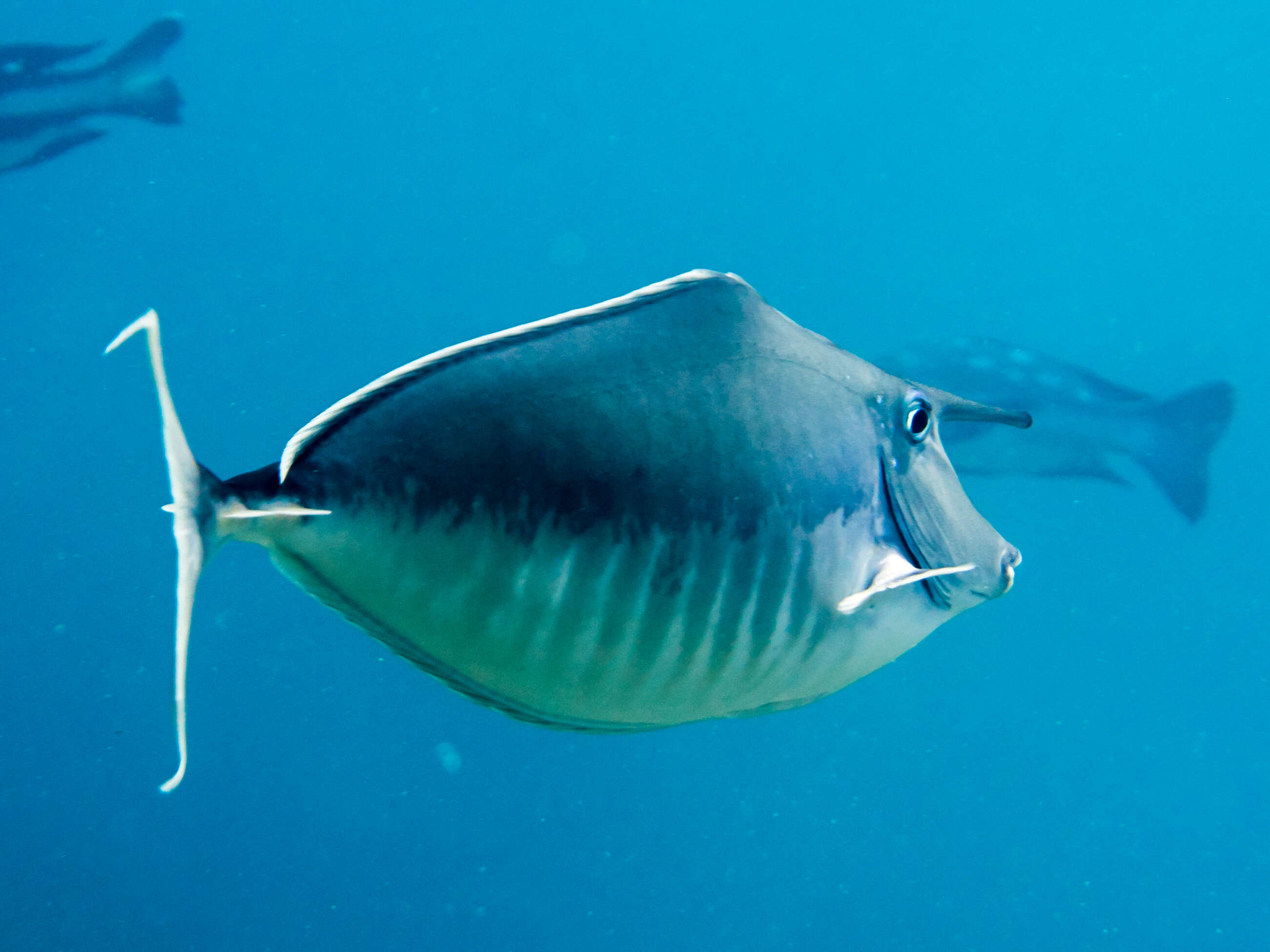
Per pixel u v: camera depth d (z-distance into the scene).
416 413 1.22
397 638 1.27
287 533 1.15
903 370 8.19
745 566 1.37
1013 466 8.45
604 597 1.28
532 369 1.28
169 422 0.98
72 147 8.57
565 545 1.25
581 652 1.29
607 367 1.32
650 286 1.42
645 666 1.34
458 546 1.22
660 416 1.33
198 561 1.00
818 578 1.46
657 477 1.30
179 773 0.88
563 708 1.35
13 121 8.32
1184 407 8.47
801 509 1.43
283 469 1.15
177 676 0.91
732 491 1.36
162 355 0.97
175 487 0.98
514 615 1.25
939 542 1.68
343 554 1.19
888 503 1.60
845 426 1.53
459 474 1.21
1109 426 8.41
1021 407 8.28
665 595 1.31
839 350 1.63
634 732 1.43
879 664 1.63
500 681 1.31
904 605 1.61
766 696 1.49
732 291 1.47
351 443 1.20
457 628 1.25
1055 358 8.36
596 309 1.37
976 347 8.32
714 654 1.38
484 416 1.24
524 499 1.23
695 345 1.40
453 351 1.26
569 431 1.27
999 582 1.82
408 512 1.20
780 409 1.44
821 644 1.50
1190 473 8.55
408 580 1.22
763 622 1.41
